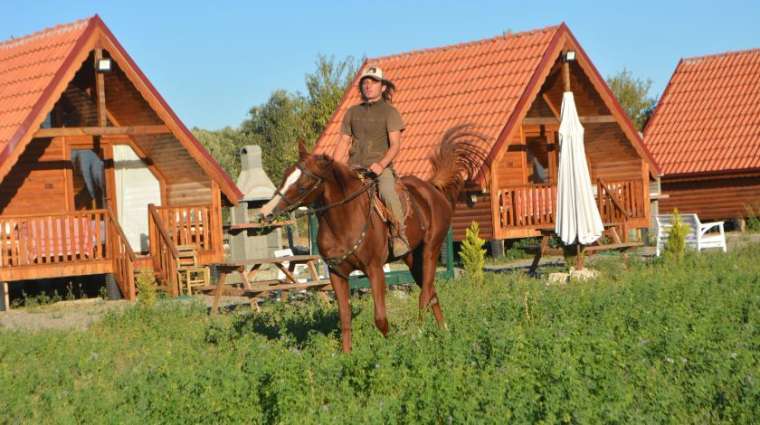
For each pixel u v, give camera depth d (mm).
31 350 13188
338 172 11008
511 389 8359
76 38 22188
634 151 30781
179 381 9438
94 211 21984
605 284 16781
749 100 37500
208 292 18000
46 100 21250
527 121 27406
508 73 28219
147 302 17094
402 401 8344
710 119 37562
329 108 46688
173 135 23812
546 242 21594
